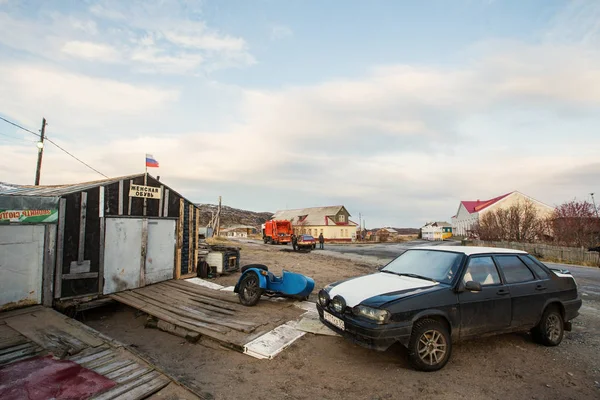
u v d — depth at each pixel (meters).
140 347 5.55
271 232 36.44
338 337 5.54
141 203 9.20
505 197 47.03
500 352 5.00
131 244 8.86
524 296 5.02
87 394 3.55
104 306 8.48
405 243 49.44
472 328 4.55
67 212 7.42
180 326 6.00
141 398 3.55
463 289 4.55
